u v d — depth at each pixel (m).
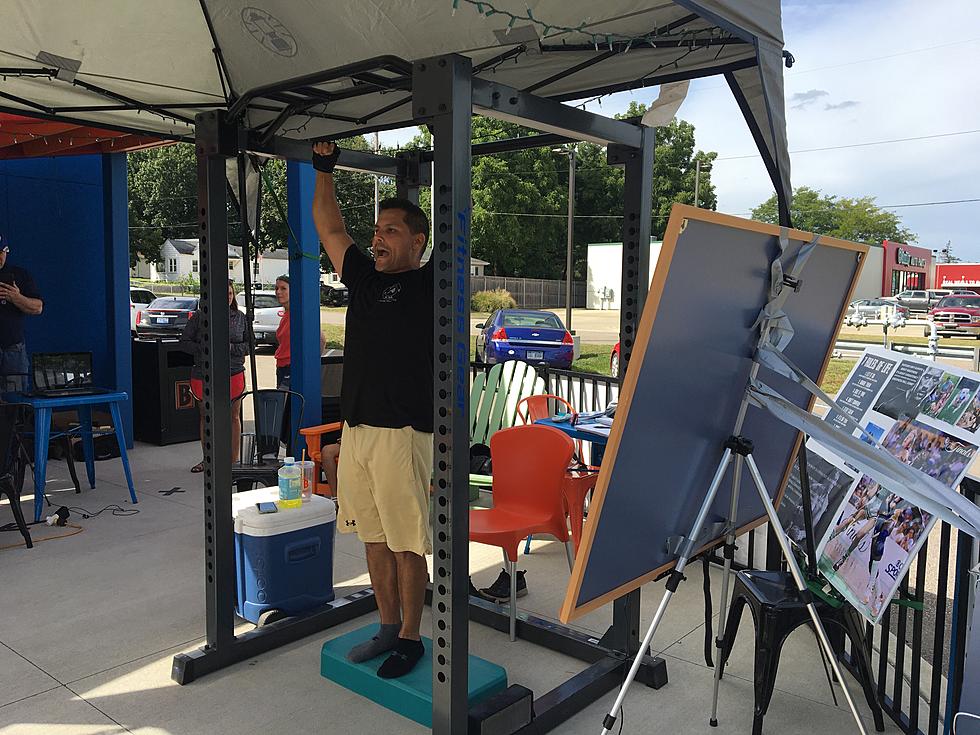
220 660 3.18
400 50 2.90
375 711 2.87
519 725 2.63
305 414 6.53
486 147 3.64
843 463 2.97
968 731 2.16
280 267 38.19
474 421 6.07
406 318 2.80
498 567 4.46
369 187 37.66
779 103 2.35
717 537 2.51
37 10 2.69
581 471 4.08
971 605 2.34
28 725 2.75
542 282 42.44
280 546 3.54
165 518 5.29
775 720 2.83
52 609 3.79
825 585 2.71
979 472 6.34
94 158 7.95
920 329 27.55
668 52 2.85
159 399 7.64
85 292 7.96
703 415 2.24
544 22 2.62
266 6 2.79
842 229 62.53
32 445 6.83
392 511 2.86
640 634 3.54
